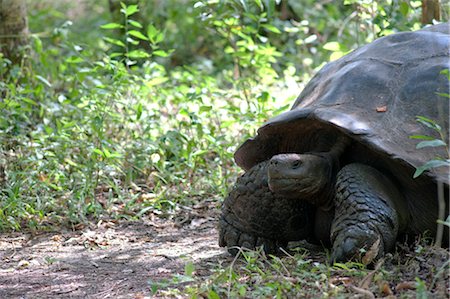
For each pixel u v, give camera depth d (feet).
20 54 46.96
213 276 23.95
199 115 42.68
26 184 35.04
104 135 40.09
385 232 23.79
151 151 38.32
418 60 26.35
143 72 51.80
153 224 33.06
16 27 47.01
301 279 23.03
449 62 25.91
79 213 33.32
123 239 31.12
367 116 25.00
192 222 33.09
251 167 28.50
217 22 46.34
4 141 37.91
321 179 25.04
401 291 21.99
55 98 45.85
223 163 38.93
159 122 43.14
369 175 24.48
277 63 62.34
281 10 68.18
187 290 23.00
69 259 28.37
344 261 23.77
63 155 37.78
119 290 24.36
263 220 26.63
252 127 40.98
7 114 39.50
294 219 26.53
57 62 54.08
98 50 63.41
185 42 70.59
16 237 31.37
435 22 38.04
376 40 28.45
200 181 37.17
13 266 27.68
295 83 47.34
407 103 25.21
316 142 26.53
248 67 53.47
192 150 39.40
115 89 41.06
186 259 26.45
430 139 22.94
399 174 24.90
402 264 24.53
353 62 27.40
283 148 27.45
